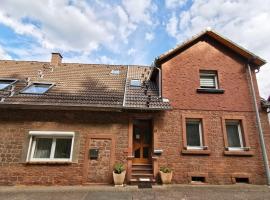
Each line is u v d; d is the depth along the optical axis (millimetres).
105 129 9406
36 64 14031
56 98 9648
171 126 9625
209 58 11016
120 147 9211
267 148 9516
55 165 8805
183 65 10758
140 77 12688
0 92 9945
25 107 9242
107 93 10461
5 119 9227
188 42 10953
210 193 7477
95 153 9023
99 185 8617
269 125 9883
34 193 7438
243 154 9281
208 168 9102
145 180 8758
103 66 14234
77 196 7066
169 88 10266
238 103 10188
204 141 9445
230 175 9047
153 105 9516
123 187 8250
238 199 6773
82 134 9273
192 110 9938
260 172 9141
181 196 7070
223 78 10648
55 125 9320
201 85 10836
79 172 8781
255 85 10633
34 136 9234
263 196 7121
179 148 9328
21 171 8633
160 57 10469
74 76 12375
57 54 14359
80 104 9219
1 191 7668
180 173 9000
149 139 10102
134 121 10234
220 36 10992
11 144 8922
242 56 11125
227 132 9977
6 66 13336
